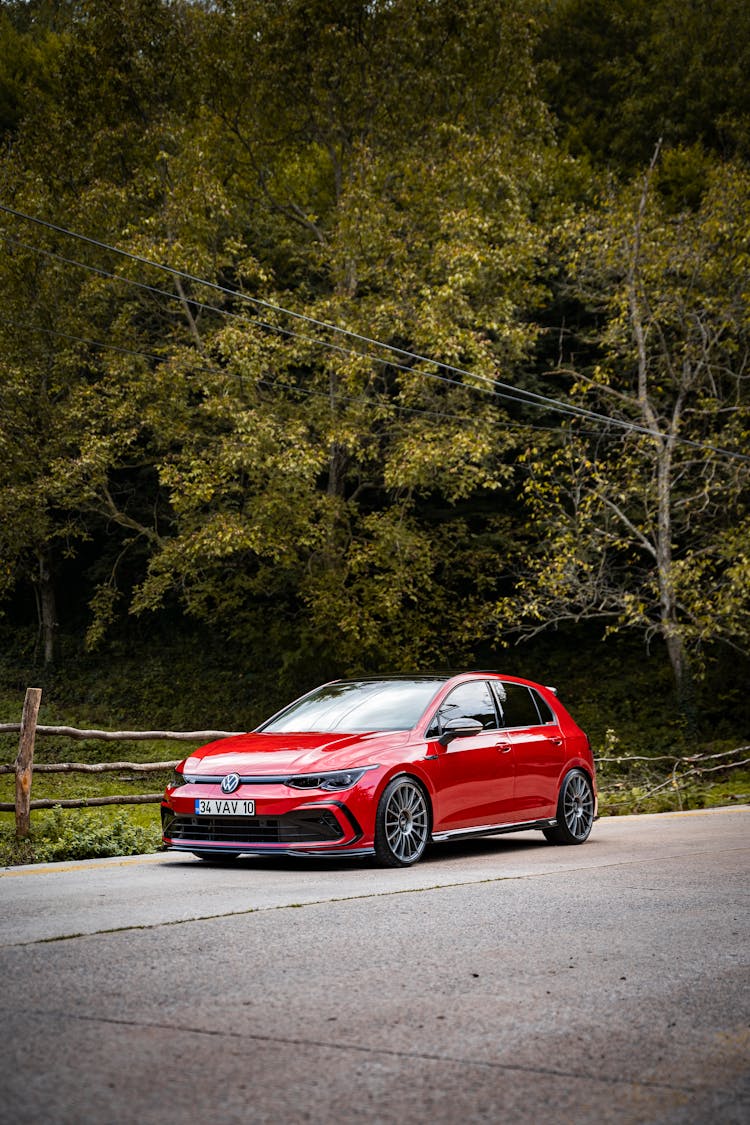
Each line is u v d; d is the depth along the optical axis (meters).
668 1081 3.37
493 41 27.45
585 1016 4.12
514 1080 3.36
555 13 37.59
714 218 25.30
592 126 36.00
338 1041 3.74
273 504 23.92
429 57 27.44
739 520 26.84
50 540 34.66
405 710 9.39
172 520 28.05
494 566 30.41
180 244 24.52
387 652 26.88
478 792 9.45
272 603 33.19
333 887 7.39
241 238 26.89
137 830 10.54
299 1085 3.28
